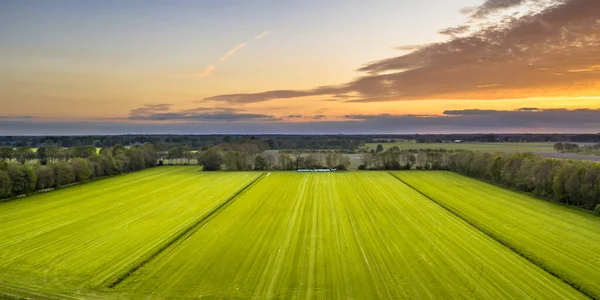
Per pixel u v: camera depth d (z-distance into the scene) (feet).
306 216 187.52
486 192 262.47
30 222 178.81
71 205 219.82
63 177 294.05
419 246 138.00
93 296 98.94
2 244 144.25
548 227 164.35
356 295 97.60
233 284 104.99
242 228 164.35
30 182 258.16
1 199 238.68
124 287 104.12
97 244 143.13
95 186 298.15
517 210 200.44
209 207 211.41
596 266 117.08
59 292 101.60
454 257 125.90
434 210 201.36
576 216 185.88
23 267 120.06
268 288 102.22
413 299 95.14
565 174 215.51
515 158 285.64
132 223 175.22
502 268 116.26
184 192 267.18
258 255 128.77
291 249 135.03
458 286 102.73
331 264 119.75
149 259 125.70
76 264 122.11
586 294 98.12
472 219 179.42
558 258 124.06
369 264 119.65
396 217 184.85
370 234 154.30
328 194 256.52
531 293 98.68
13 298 98.48
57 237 153.17
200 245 140.36
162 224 172.86
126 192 267.80
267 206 213.66
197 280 108.06
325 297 96.58
